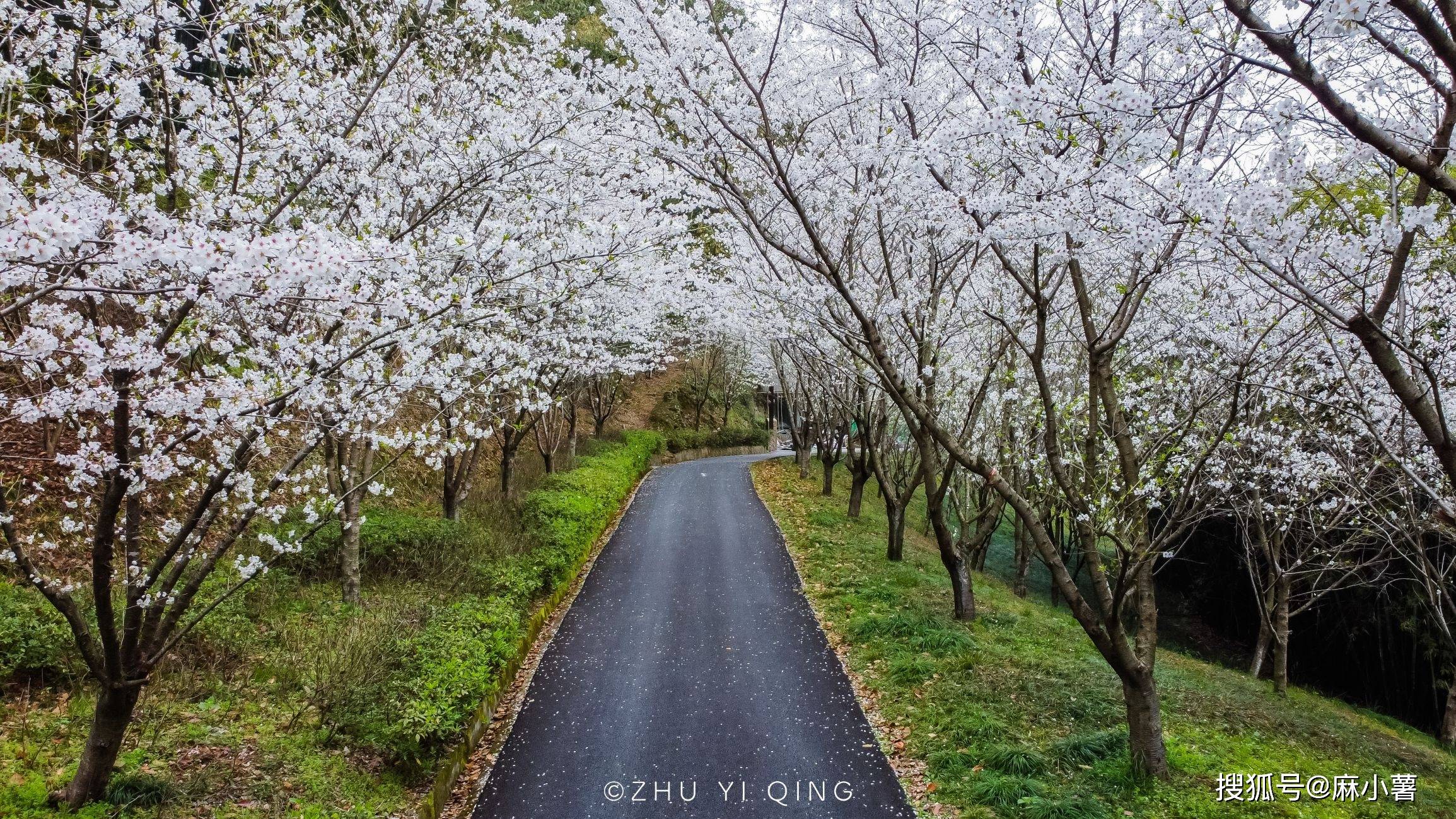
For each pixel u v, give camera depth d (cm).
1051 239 515
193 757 494
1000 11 479
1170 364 922
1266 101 445
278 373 428
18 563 363
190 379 411
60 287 264
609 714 715
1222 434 495
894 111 735
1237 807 532
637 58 610
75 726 483
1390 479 852
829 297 669
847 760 629
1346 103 283
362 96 615
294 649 663
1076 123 428
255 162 533
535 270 533
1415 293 701
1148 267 542
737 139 592
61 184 352
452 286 480
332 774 525
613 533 1502
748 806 564
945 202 546
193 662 596
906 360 1007
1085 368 881
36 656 515
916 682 763
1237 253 374
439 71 704
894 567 1190
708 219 886
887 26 636
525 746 658
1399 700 1305
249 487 445
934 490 945
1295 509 1006
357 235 616
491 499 1297
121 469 363
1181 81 375
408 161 631
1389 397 713
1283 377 689
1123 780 560
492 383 748
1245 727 719
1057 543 1559
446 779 580
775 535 1444
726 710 721
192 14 463
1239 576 1541
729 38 576
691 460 2861
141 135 471
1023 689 723
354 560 795
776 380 2562
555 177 701
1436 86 292
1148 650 570
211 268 263
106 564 376
